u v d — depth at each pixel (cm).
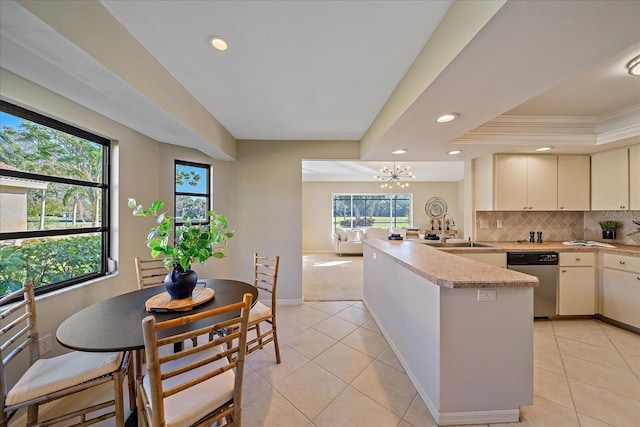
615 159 285
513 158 313
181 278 155
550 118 258
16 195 163
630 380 177
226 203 330
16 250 164
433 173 731
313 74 174
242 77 178
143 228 261
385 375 186
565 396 162
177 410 103
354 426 142
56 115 175
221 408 112
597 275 281
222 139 280
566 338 239
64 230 193
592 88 196
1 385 109
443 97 152
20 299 161
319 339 239
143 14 120
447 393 142
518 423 143
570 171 314
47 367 126
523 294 143
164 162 289
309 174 741
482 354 143
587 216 337
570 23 91
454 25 112
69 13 103
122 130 236
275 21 124
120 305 154
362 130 295
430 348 153
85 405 160
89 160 214
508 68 121
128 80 134
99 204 223
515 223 348
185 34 134
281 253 336
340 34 134
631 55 155
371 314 298
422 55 146
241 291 182
